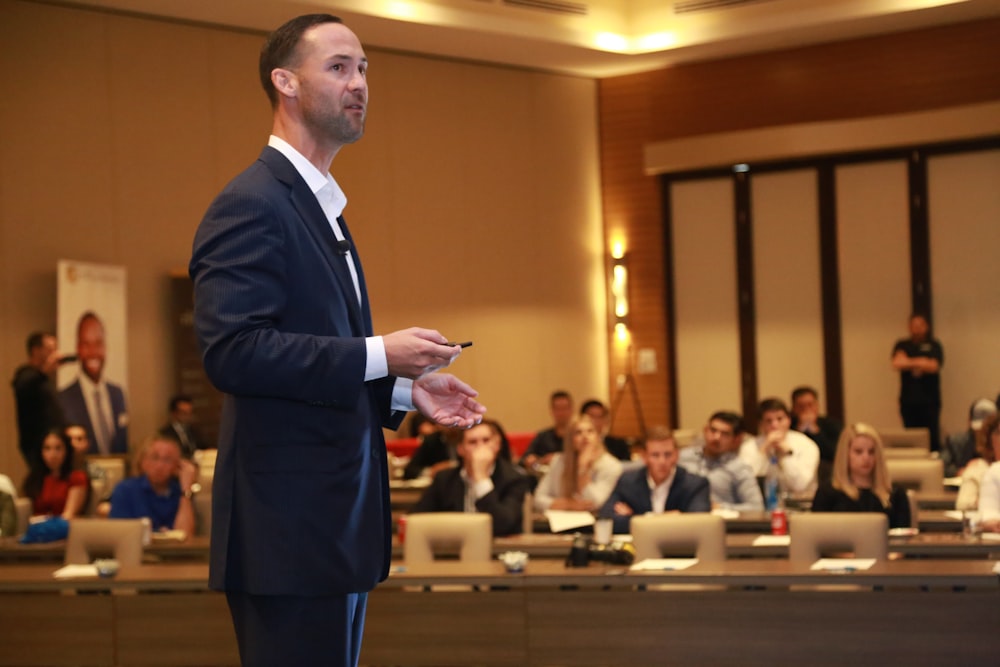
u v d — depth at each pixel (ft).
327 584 5.00
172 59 33.71
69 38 31.63
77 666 16.28
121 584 15.84
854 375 40.22
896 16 37.17
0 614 16.48
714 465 23.11
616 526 20.22
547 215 42.09
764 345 41.37
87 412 28.94
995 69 37.81
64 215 31.32
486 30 36.55
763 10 38.06
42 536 20.04
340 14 34.04
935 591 14.12
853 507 18.15
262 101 35.50
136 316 32.58
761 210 41.37
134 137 32.83
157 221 33.22
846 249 40.22
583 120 42.93
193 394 32.89
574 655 15.25
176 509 21.29
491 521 17.52
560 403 31.60
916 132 38.01
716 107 41.47
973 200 38.45
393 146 38.93
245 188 5.02
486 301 40.73
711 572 14.64
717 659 14.82
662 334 42.68
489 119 40.96
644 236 42.75
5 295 30.07
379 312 38.45
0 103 30.32
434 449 30.07
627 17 39.75
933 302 39.11
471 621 15.58
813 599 14.52
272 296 4.94
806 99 40.22
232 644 15.90
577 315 42.68
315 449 5.02
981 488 18.47
